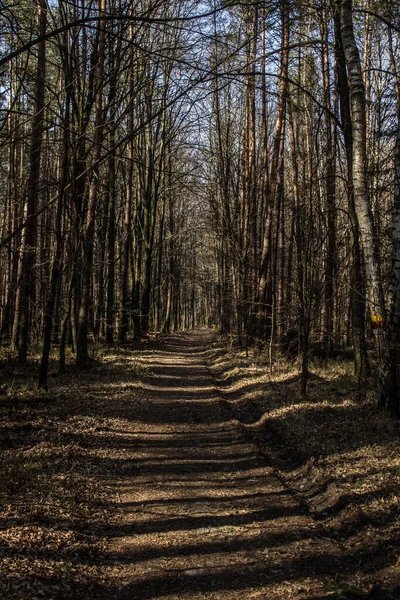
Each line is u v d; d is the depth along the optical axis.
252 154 23.50
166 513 6.00
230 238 23.81
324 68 15.88
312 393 11.64
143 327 33.72
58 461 7.39
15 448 7.86
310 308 11.23
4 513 5.34
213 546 5.11
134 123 22.81
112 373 16.48
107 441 8.97
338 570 4.53
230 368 18.95
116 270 34.34
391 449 6.97
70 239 14.91
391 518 5.08
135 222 30.08
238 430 9.99
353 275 11.80
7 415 9.77
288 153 23.86
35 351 20.31
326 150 13.50
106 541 5.23
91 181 16.22
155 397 13.79
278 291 21.47
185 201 42.78
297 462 7.64
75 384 13.86
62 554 4.71
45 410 10.48
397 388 8.64
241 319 24.19
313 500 6.24
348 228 11.39
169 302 44.81
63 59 10.99
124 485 6.97
